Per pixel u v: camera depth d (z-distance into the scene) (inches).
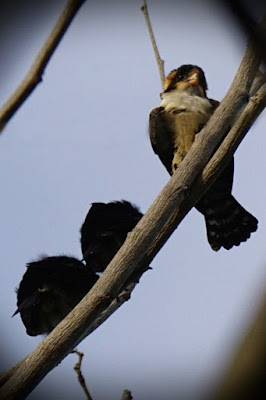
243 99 258.8
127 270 242.1
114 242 315.0
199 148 260.2
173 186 254.8
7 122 179.8
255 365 85.0
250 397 84.3
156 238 261.1
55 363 235.1
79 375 248.5
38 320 299.3
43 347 234.4
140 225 247.6
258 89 263.0
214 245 412.8
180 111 417.7
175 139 417.4
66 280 300.5
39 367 233.0
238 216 409.1
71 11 173.8
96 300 237.8
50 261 306.0
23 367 234.4
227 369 86.3
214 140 260.2
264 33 152.3
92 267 314.3
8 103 179.6
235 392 84.9
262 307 88.4
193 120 414.9
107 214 321.4
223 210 411.5
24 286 303.6
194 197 259.0
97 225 319.6
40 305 298.8
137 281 282.8
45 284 297.7
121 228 316.8
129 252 243.6
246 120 256.2
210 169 259.4
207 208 413.1
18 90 179.6
